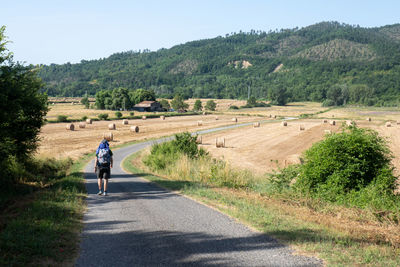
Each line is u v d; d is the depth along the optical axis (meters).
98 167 9.71
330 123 67.06
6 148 12.30
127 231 5.96
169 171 16.89
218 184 12.33
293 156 28.05
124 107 126.06
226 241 5.45
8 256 4.43
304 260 4.66
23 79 12.56
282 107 174.62
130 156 27.41
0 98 11.18
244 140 42.69
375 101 191.12
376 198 8.73
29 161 15.12
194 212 7.50
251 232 5.97
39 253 4.65
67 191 9.57
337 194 9.69
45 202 7.71
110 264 4.44
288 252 4.98
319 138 44.12
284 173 11.95
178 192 10.37
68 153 28.41
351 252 4.98
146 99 139.62
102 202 8.59
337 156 10.20
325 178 10.41
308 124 69.12
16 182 11.23
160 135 47.16
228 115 107.88
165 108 135.38
